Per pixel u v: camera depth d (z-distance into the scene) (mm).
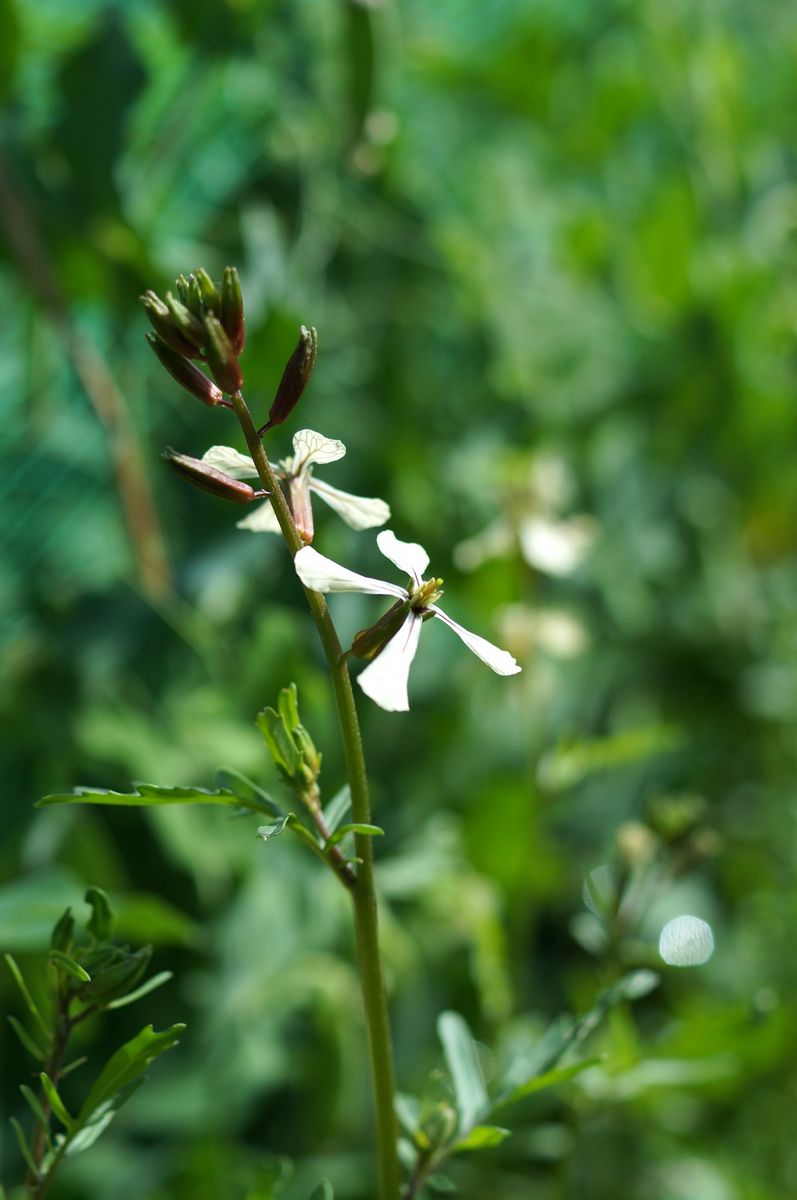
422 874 496
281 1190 362
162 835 512
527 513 566
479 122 788
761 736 754
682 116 827
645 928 650
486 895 533
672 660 755
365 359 617
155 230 582
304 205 571
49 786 523
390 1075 326
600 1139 557
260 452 313
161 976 330
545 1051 356
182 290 312
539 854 599
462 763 637
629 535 750
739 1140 591
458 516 613
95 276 569
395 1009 530
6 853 514
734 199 833
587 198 850
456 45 777
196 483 309
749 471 815
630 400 770
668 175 849
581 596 714
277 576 561
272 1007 513
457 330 671
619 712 729
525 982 604
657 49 819
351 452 585
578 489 732
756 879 711
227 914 521
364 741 578
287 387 312
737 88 828
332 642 314
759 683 754
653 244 777
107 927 327
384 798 585
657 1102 507
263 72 591
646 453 782
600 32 841
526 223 792
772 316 804
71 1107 500
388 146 618
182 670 545
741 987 634
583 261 792
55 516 616
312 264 583
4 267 556
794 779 716
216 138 626
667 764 747
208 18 546
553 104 762
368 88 567
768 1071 576
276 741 322
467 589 590
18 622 588
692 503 794
